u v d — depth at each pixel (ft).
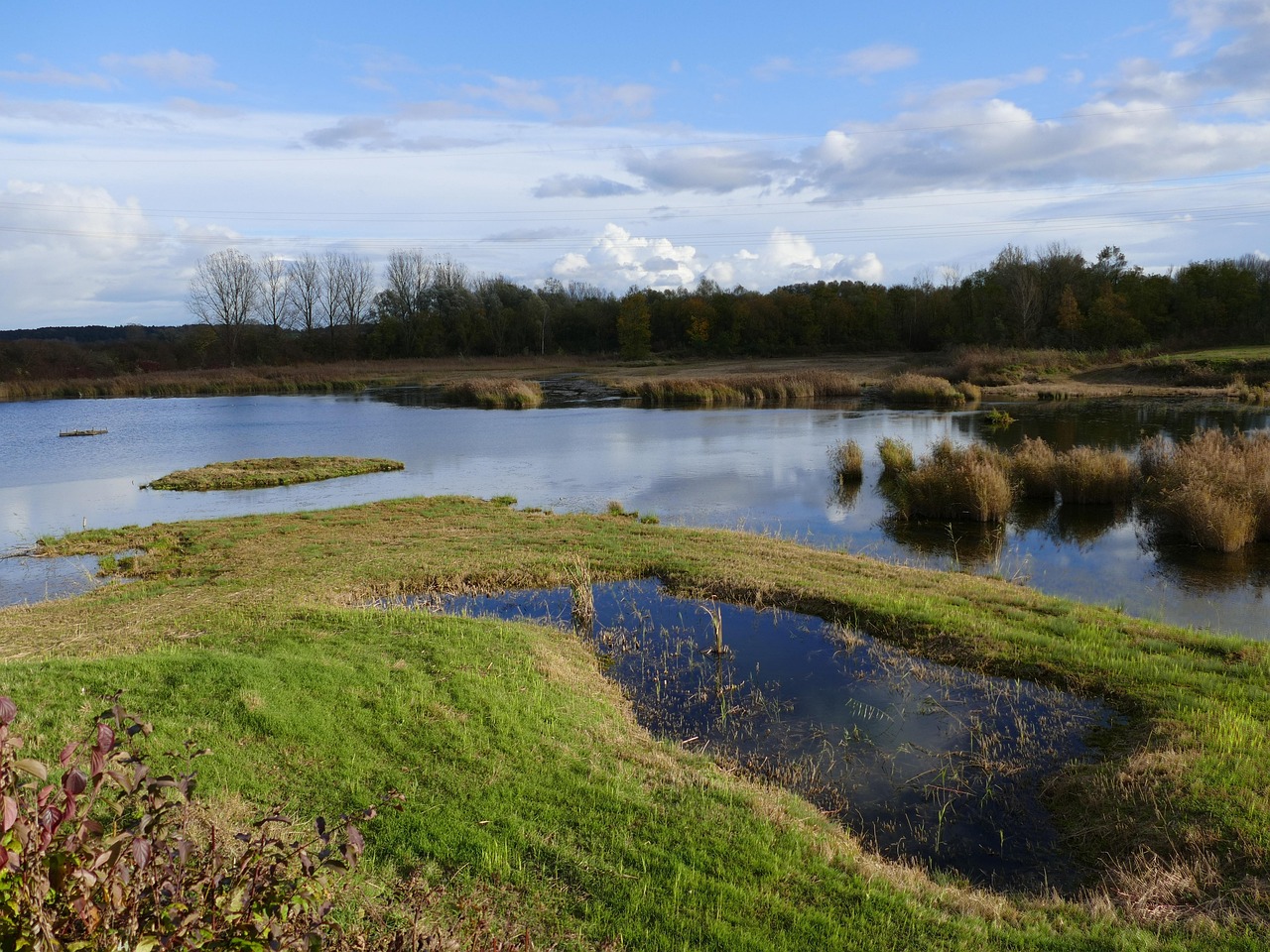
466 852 16.05
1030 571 42.86
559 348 285.84
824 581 36.81
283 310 286.66
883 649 30.12
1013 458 65.26
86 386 191.83
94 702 20.75
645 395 158.92
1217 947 14.10
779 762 22.27
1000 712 24.89
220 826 15.02
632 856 16.28
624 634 32.37
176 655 24.70
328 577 38.68
